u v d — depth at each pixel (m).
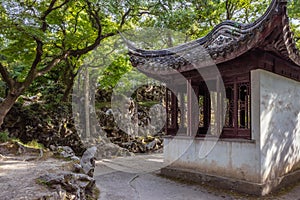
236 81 5.10
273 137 4.85
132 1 6.22
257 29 3.83
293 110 5.54
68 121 8.43
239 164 4.80
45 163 4.39
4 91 8.89
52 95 9.07
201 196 4.41
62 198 2.91
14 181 3.22
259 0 10.27
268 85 4.79
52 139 7.88
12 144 5.70
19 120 7.70
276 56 4.77
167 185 5.07
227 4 10.34
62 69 9.56
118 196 4.18
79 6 6.70
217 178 5.04
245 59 4.71
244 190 4.62
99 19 6.62
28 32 5.27
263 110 4.64
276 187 4.79
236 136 5.02
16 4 5.20
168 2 6.90
